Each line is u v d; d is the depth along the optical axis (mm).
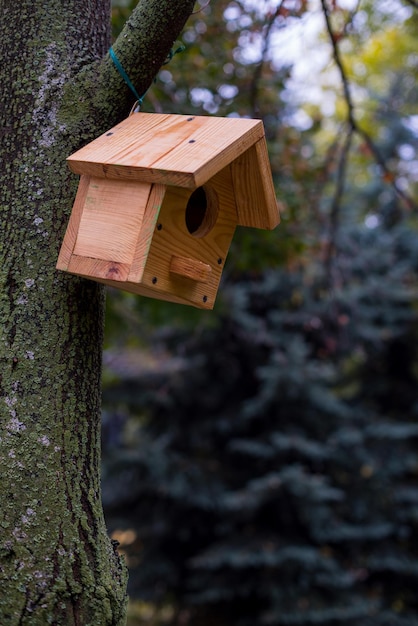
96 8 2213
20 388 1909
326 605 7684
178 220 2078
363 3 5043
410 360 9438
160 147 1946
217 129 2008
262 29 4254
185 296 2178
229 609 8375
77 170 1959
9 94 2053
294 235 5082
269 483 7641
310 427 8531
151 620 8797
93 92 2086
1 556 1828
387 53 8391
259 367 8688
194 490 8219
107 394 8648
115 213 1967
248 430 8812
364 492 8477
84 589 1847
